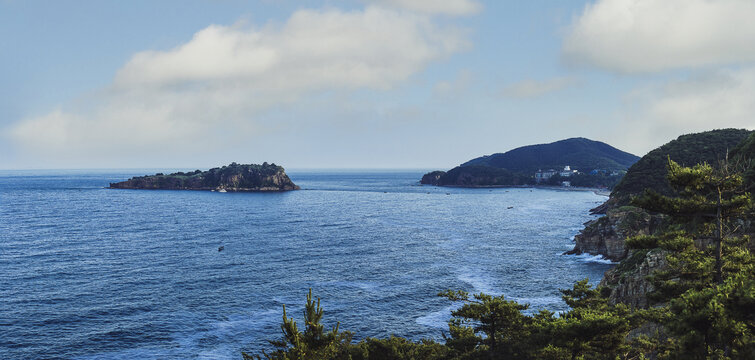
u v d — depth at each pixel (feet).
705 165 99.30
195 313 244.22
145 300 265.13
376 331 222.89
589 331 99.55
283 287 294.87
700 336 76.43
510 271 340.80
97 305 255.29
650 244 105.91
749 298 72.33
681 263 106.83
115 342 206.18
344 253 407.85
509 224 617.21
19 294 273.54
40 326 223.30
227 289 288.92
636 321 112.98
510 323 127.03
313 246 441.27
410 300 269.85
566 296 142.20
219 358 191.42
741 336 74.59
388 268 350.23
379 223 624.59
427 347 141.28
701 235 110.93
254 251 414.00
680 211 99.76
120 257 383.45
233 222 621.72
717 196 98.37
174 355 194.18
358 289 291.79
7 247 423.64
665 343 117.91
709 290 79.30
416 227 584.81
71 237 485.56
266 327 225.35
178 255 393.29
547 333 109.50
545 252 414.82
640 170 584.40
